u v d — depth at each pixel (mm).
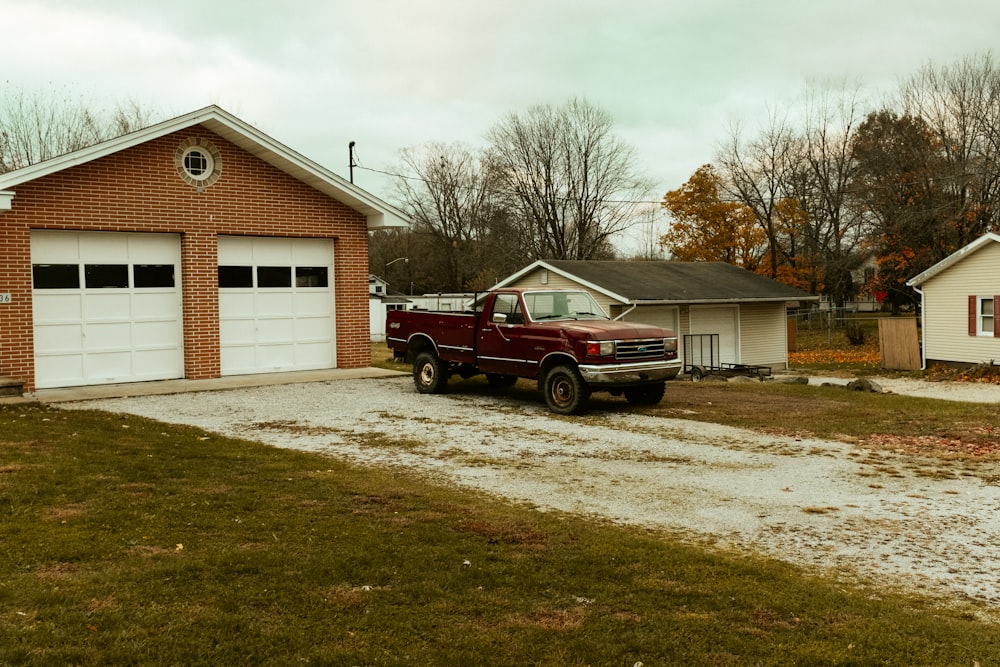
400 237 67438
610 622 4629
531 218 50750
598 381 12570
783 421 12359
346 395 14773
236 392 14906
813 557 6043
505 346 13875
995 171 32312
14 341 14109
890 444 10547
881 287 41844
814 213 47406
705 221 47469
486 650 4227
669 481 8406
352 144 39812
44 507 6566
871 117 42781
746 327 28844
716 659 4195
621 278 26859
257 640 4215
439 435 10922
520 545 6043
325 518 6602
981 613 4984
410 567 5430
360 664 4016
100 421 11203
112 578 4965
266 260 17328
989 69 34688
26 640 4066
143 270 15711
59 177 14430
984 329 25422
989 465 9281
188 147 15891
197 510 6664
